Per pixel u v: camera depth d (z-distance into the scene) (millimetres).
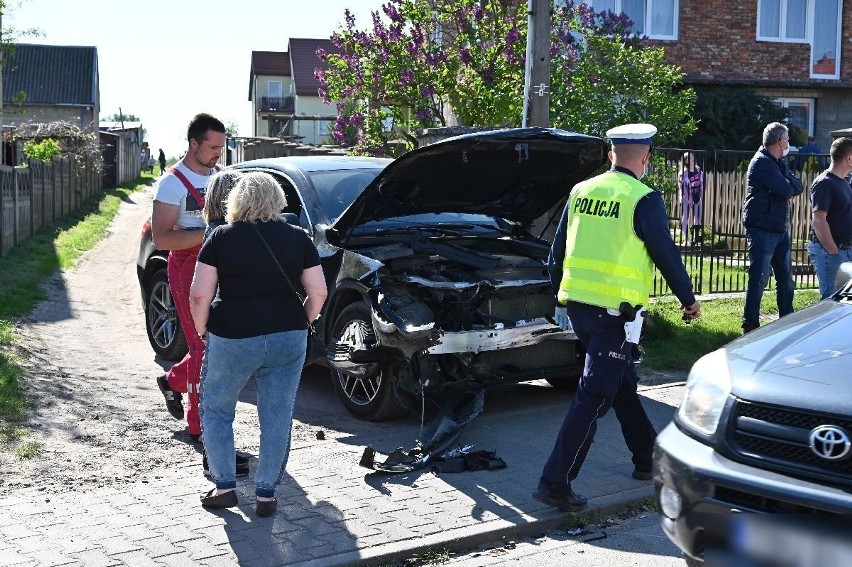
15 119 43000
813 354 4102
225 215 5137
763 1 24234
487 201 7754
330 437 6621
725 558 3803
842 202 8391
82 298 11695
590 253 5273
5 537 4719
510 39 11500
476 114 11766
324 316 7195
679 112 11180
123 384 7645
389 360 6719
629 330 5203
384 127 12617
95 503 5211
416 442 6402
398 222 7863
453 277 7027
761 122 22391
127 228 22891
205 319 4945
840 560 3521
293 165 8047
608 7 23031
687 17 23656
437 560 4742
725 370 4195
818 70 24734
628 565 4684
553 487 5234
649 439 5727
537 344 7129
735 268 13078
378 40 12172
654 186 10625
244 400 7551
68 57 59875
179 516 5055
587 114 10734
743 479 3760
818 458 3652
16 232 16125
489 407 7465
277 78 79750
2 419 6520
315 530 4922
